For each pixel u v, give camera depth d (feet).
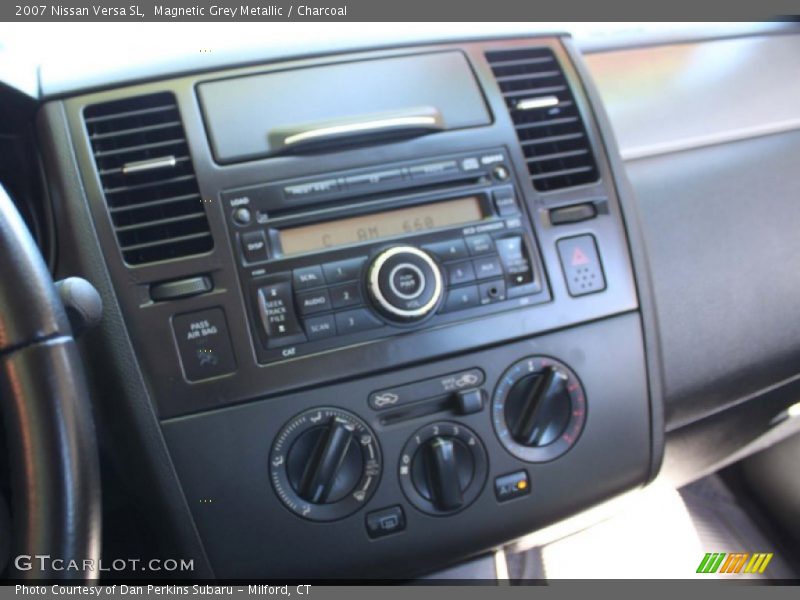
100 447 2.21
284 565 2.17
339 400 2.18
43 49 2.33
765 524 4.09
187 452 2.10
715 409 3.14
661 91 3.43
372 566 2.24
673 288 3.05
